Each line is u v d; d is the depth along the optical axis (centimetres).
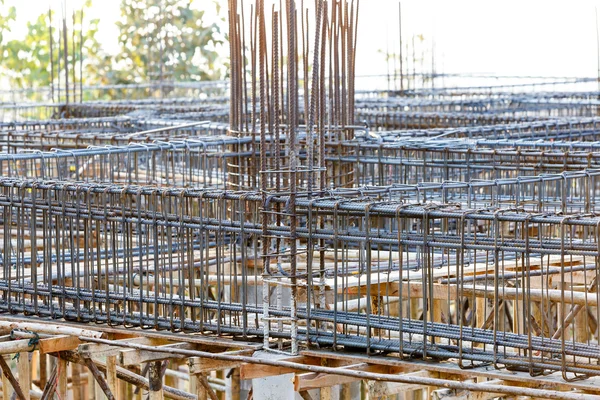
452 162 1834
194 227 1289
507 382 1113
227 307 1298
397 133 2214
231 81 1870
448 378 1164
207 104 4000
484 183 1530
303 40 1456
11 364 2291
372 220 1602
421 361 1176
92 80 6325
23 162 2191
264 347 1245
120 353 1219
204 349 1284
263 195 1227
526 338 1156
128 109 3772
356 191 1328
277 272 1337
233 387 1812
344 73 1892
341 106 1927
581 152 1772
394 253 1648
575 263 1588
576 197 2000
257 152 1848
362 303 1591
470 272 1523
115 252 1361
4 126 2714
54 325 1308
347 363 1198
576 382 1087
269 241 1286
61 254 1525
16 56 6366
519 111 3544
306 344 1245
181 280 1314
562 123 2447
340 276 1488
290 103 1229
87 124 2912
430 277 1180
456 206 1194
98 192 1359
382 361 1178
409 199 1791
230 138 1847
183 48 6256
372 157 1916
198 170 2041
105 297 1370
